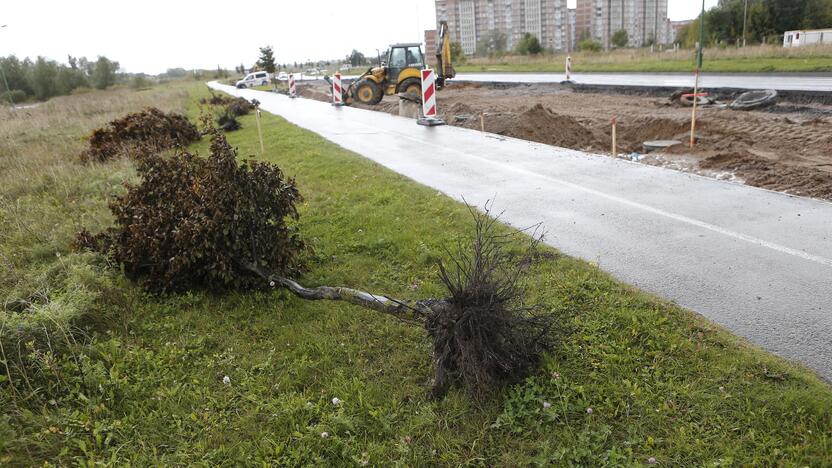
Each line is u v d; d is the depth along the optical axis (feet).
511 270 16.40
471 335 11.53
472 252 15.49
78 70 270.46
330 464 10.50
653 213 24.16
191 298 17.24
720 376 11.96
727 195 26.45
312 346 14.28
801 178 29.99
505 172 33.55
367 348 14.12
